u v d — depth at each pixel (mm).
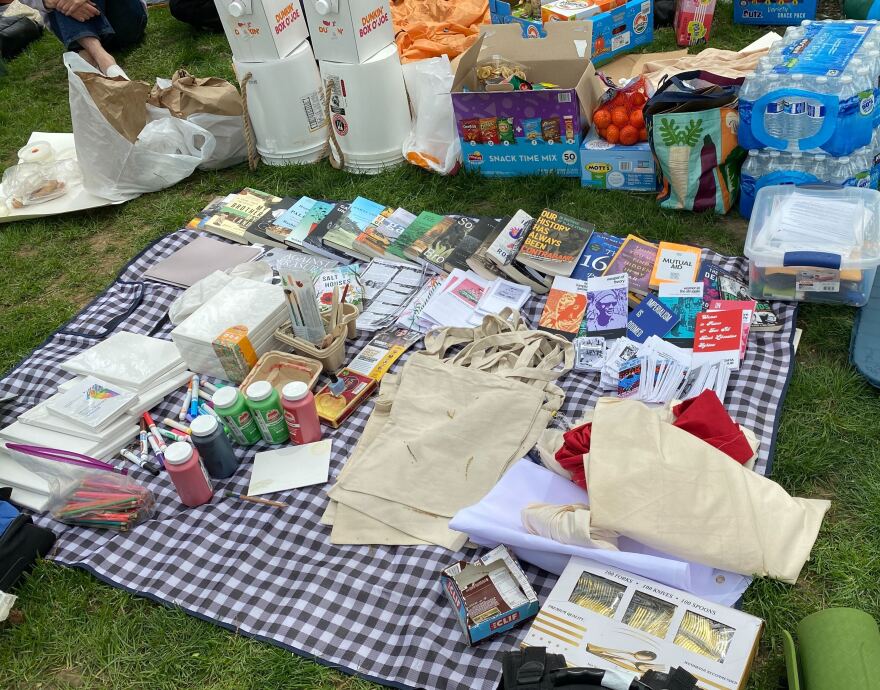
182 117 5105
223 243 4598
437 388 3375
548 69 4645
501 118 4527
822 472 3000
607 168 4492
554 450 3029
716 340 3402
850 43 3838
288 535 3018
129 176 5090
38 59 7328
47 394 3783
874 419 3156
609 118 4426
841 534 2791
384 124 4906
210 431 3096
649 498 2576
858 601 2586
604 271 3865
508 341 3539
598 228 4332
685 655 2229
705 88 4113
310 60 5000
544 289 3953
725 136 4000
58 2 6258
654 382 3283
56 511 3115
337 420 3389
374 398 3537
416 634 2596
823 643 2256
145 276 4430
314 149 5250
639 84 4477
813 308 3656
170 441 3420
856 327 3465
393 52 4785
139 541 3051
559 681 2062
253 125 5199
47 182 5145
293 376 3537
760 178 3969
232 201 4852
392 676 2521
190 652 2703
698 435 2857
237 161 5430
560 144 4570
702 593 2512
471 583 2623
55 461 3100
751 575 2514
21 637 2797
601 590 2422
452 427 3150
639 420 2781
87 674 2695
